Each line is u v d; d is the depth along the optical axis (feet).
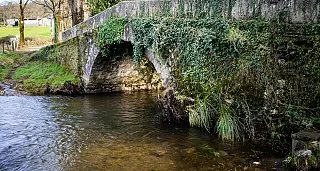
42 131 40.37
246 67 33.22
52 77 67.36
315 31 29.17
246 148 31.81
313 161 25.43
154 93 63.62
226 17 36.01
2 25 195.21
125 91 65.62
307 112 29.58
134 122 43.19
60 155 32.91
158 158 31.07
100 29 54.70
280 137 30.73
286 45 30.73
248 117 32.71
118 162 30.63
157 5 44.29
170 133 37.50
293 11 30.40
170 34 40.29
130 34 47.44
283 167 27.55
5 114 48.14
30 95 61.67
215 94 35.60
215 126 35.47
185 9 40.40
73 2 94.38
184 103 38.86
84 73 63.41
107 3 73.46
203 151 31.83
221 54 35.40
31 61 84.33
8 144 36.09
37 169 29.94
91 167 29.86
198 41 37.19
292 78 30.42
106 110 50.16
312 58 29.43
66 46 70.64
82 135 38.63
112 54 57.00
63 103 55.06
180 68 39.52
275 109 31.27
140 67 62.34
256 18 33.27
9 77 72.79
